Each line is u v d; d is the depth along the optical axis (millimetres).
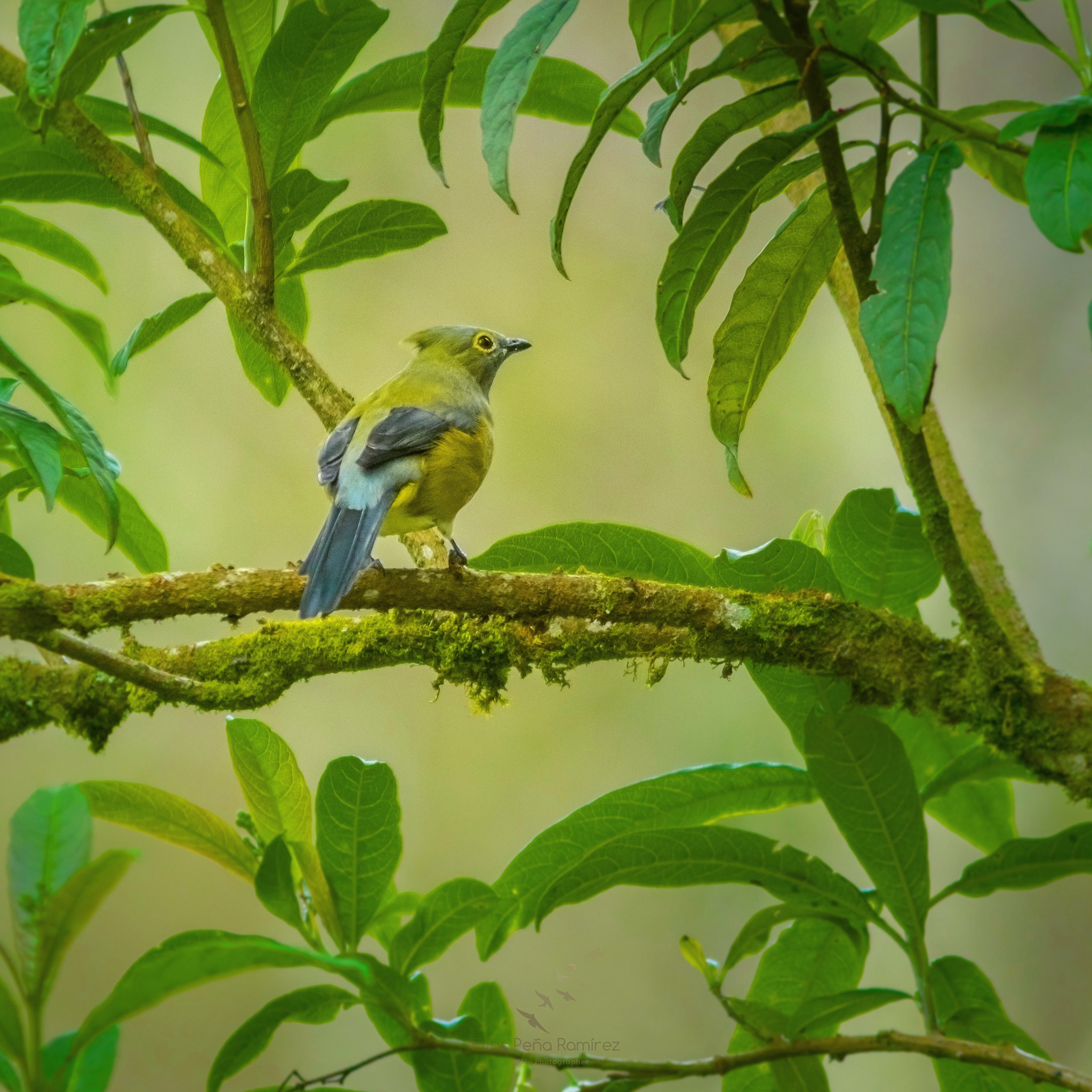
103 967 14914
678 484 17594
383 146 18031
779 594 5773
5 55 6559
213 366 16906
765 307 6078
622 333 18094
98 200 7227
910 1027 12953
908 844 5059
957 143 5488
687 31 4789
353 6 6301
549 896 5355
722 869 5336
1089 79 5148
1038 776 5277
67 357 16438
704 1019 13398
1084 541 14234
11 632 5570
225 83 7074
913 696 5496
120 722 5641
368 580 5898
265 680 5750
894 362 4410
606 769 15508
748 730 15289
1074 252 4148
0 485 6523
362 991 4859
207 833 5203
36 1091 3623
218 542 16500
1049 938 13070
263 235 6738
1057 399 14891
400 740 15898
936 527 5156
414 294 17938
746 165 5238
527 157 18453
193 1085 14328
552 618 5887
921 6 5113
